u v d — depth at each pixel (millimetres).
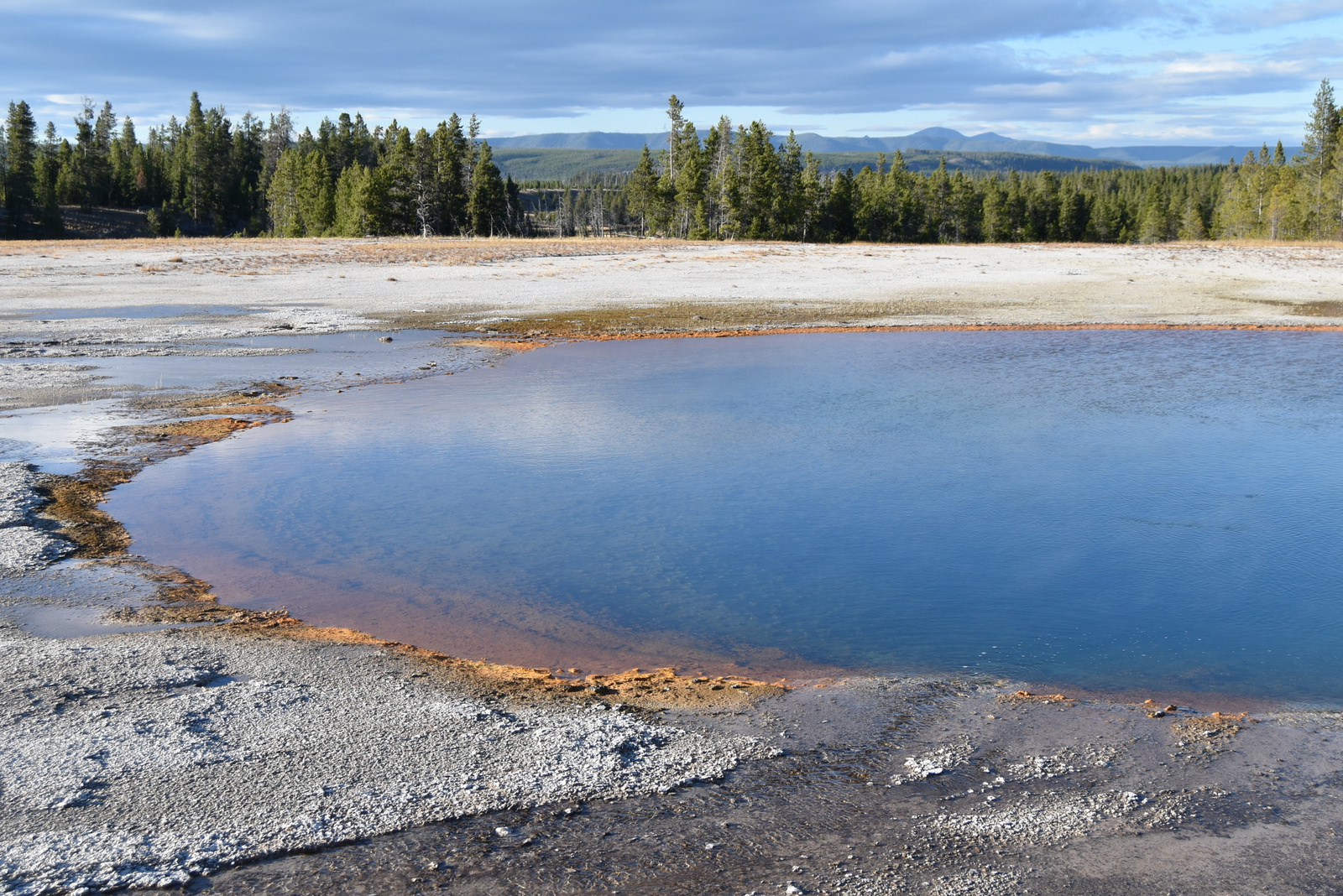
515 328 30406
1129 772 5590
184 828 4793
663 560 10344
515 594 9297
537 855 4613
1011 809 5129
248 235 139000
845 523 11656
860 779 5469
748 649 8016
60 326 29391
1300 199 95938
